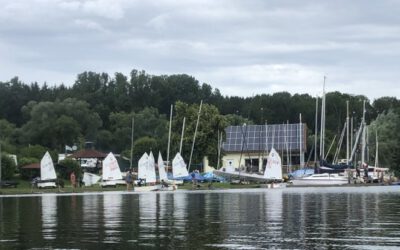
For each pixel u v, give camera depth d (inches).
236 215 1371.8
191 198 2418.8
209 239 903.7
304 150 6589.6
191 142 4869.6
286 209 1571.1
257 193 2938.0
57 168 4229.8
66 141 6889.8
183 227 1089.4
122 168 5880.9
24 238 933.2
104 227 1101.7
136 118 7780.5
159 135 7559.1
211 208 1663.4
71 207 1812.3
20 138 6845.5
